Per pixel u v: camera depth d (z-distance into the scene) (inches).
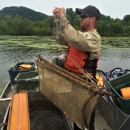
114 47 703.7
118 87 102.8
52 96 84.6
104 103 113.5
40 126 115.1
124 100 82.1
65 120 112.1
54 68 78.0
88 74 73.7
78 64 78.5
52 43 752.3
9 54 488.4
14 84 165.5
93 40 72.3
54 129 112.2
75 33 68.5
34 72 157.8
